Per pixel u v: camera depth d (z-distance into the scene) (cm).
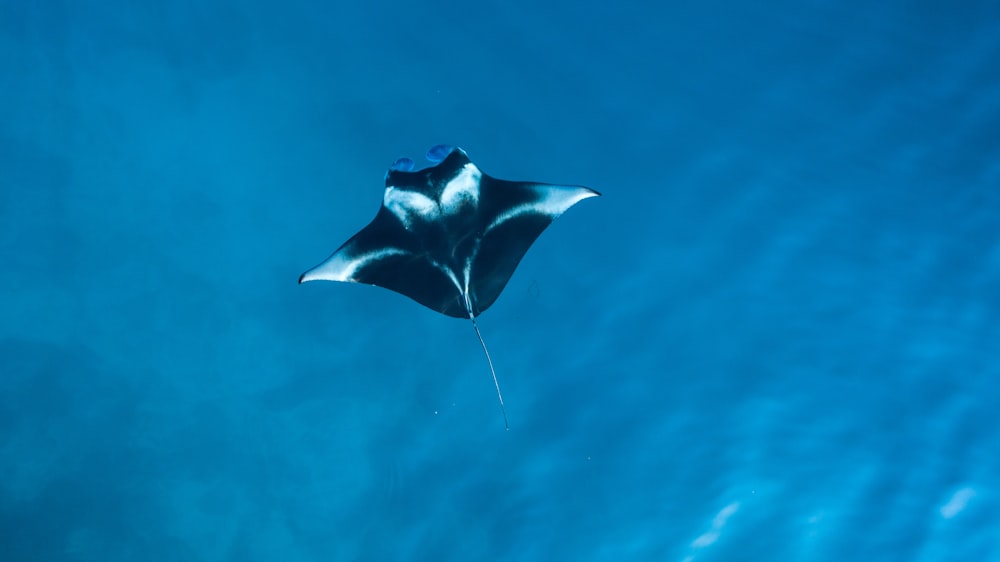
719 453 539
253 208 604
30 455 571
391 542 540
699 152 605
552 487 538
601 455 542
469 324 567
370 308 578
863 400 543
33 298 594
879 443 533
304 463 561
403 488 548
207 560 552
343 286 581
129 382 581
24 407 578
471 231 441
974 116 604
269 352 578
